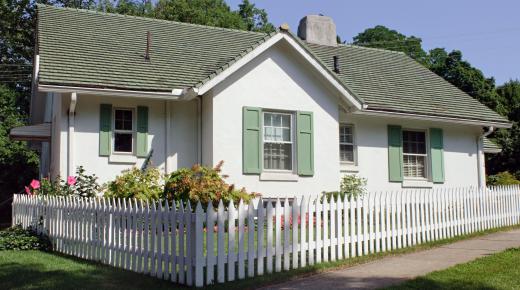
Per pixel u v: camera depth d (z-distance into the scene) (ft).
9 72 119.96
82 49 49.90
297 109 50.65
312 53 49.67
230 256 24.25
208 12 127.85
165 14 122.62
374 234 32.37
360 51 73.10
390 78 67.21
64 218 35.19
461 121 62.59
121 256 28.27
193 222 23.57
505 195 46.14
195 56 55.67
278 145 50.21
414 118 59.06
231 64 45.96
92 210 31.55
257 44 46.85
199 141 48.98
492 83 122.42
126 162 46.78
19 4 117.91
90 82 44.24
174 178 39.32
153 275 25.52
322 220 31.55
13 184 89.04
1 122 94.73
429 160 62.64
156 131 48.39
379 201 33.04
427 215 37.14
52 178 56.59
